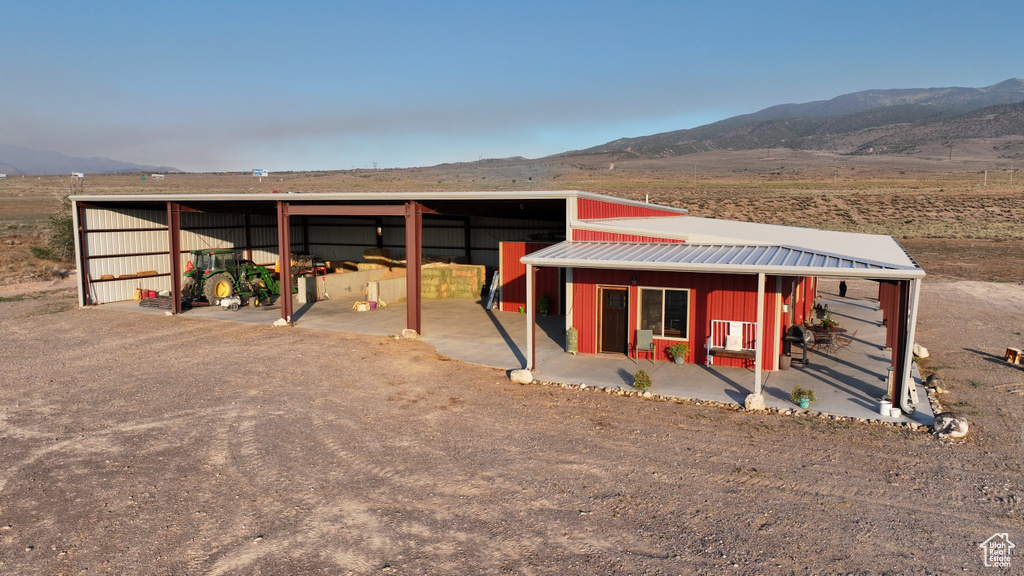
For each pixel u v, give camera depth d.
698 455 9.46
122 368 14.86
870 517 7.55
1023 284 29.42
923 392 12.56
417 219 18.16
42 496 8.27
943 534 7.17
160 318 21.47
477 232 28.42
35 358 15.89
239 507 7.92
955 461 9.25
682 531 7.24
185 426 10.89
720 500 8.00
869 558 6.66
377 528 7.38
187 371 14.55
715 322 14.50
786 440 10.06
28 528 7.45
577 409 11.70
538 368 14.55
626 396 12.49
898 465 9.09
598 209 19.19
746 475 8.75
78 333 19.08
